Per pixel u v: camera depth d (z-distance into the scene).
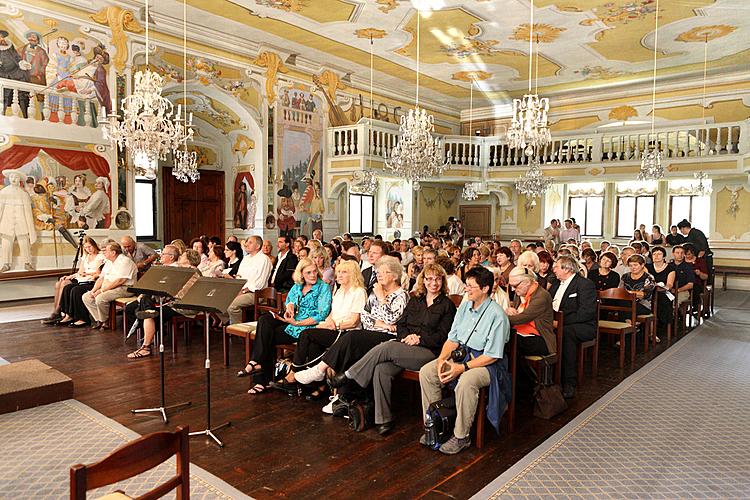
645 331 7.20
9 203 8.88
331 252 9.55
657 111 15.74
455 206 19.59
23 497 3.17
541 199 18.00
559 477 3.51
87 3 9.61
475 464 3.72
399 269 4.88
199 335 7.64
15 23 8.81
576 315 5.55
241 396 5.05
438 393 4.09
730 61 13.66
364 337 4.56
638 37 11.94
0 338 7.20
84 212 9.80
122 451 1.98
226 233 14.26
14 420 4.38
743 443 4.08
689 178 14.16
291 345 5.25
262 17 10.93
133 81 10.36
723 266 14.40
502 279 6.62
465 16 10.78
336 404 4.55
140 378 5.55
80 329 7.79
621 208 16.86
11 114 8.84
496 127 18.95
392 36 12.08
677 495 3.28
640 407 4.89
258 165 13.18
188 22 11.18
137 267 8.70
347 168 14.30
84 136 9.73
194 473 3.51
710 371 6.13
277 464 3.67
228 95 12.12
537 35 11.90
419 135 9.11
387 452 3.89
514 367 4.38
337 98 14.92
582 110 17.05
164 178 13.44
